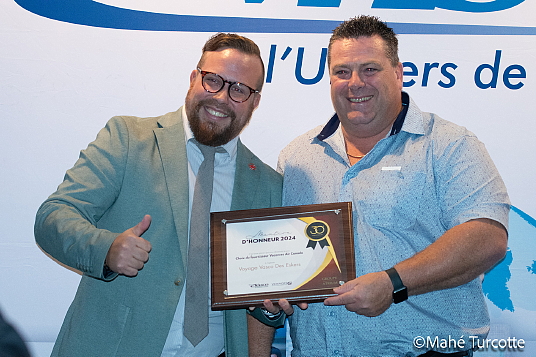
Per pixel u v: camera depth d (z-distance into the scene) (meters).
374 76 2.28
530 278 2.63
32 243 2.66
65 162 2.73
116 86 2.78
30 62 2.77
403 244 2.22
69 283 2.65
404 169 2.29
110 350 1.95
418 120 2.36
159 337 1.97
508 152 2.75
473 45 2.81
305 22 2.84
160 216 2.10
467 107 2.78
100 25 2.81
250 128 2.78
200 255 2.10
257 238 2.12
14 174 2.70
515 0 2.83
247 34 2.83
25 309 2.62
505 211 2.13
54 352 2.07
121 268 1.80
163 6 2.84
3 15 2.79
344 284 1.99
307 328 2.30
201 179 2.21
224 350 2.20
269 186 2.39
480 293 2.27
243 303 2.04
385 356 2.18
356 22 2.40
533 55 2.79
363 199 2.29
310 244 2.11
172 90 2.79
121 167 2.13
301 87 2.80
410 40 2.83
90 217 2.04
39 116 2.74
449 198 2.20
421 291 2.02
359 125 2.33
